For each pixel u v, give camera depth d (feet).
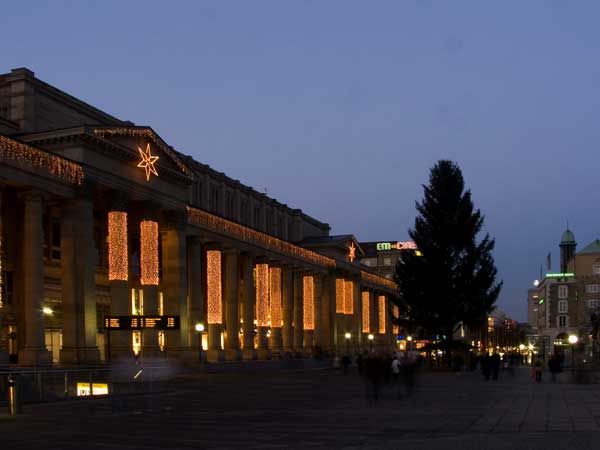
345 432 72.08
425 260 271.49
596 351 317.01
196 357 227.61
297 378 195.31
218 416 90.68
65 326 179.11
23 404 103.81
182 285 228.02
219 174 304.71
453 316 270.46
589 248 528.22
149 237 212.02
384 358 148.05
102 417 89.76
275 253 314.96
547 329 546.26
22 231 189.78
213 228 259.80
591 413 91.76
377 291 481.05
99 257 222.89
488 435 67.67
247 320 290.15
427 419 84.89
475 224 274.57
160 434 71.36
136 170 205.77
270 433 71.67
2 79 184.85
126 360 185.47
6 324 182.60
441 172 277.03
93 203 195.11
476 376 212.64
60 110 196.85
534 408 99.91
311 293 354.33
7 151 159.33
